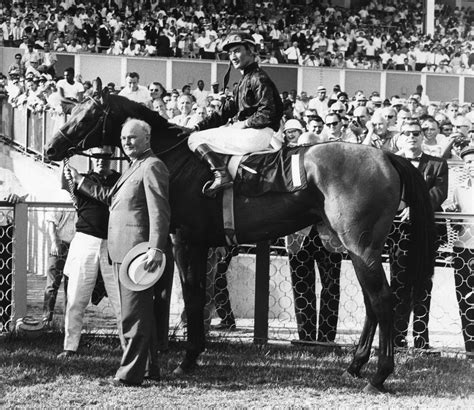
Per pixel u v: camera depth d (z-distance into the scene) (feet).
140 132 20.11
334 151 20.97
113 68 74.74
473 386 21.11
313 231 25.35
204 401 19.25
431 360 23.79
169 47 78.38
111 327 26.63
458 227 24.77
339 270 25.58
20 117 51.85
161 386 20.38
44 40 77.15
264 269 25.45
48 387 19.94
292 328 27.71
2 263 25.64
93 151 27.50
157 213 19.63
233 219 21.50
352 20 95.40
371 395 20.17
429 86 81.00
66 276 24.30
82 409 18.25
